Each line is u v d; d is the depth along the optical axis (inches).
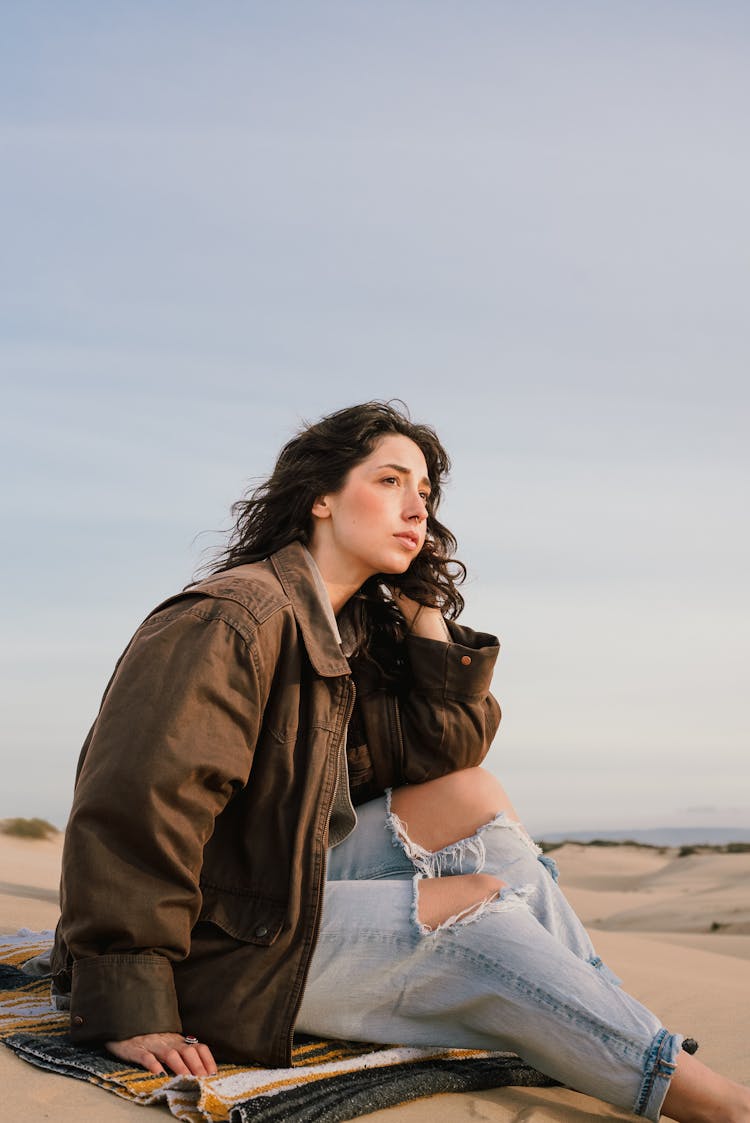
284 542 134.9
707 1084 107.3
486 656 132.9
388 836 130.3
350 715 125.1
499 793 133.6
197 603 120.3
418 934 115.6
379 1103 104.5
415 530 136.0
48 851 804.6
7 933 193.3
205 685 114.4
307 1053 115.5
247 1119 92.9
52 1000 127.6
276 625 121.6
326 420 138.8
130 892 109.3
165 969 111.3
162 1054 106.5
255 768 120.0
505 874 127.0
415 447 138.1
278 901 116.4
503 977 113.0
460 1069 116.0
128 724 112.0
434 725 131.2
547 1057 112.2
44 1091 99.1
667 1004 193.6
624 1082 107.8
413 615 142.1
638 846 2023.9
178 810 111.5
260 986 113.3
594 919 831.7
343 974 116.7
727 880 1289.4
